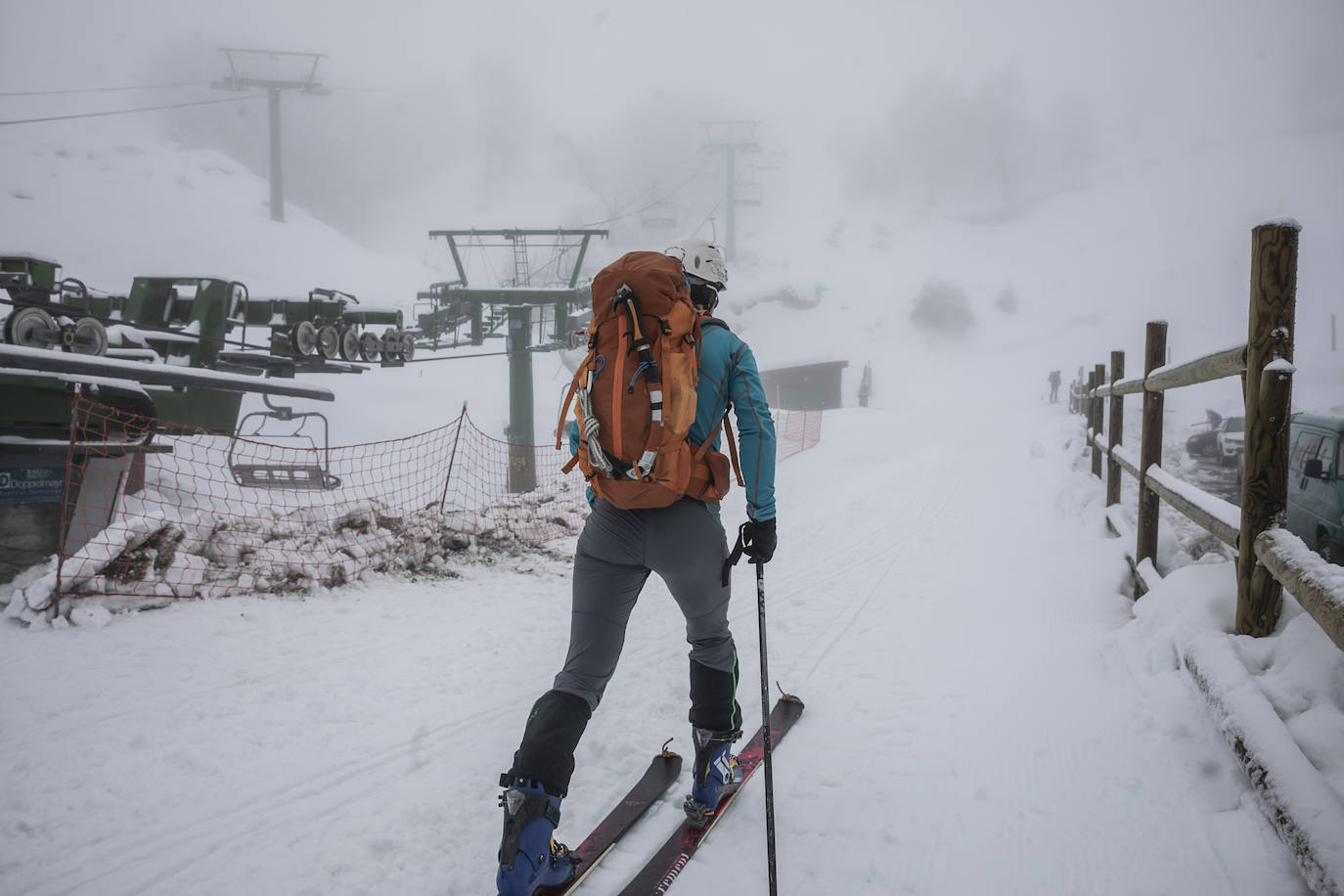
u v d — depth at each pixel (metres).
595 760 2.91
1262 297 2.82
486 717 3.35
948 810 2.41
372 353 11.83
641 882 2.05
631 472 1.94
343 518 6.18
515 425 20.44
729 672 2.38
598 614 2.09
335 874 2.20
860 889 2.05
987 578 5.69
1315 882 1.69
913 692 3.45
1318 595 2.11
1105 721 2.90
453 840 2.37
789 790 2.60
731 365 2.13
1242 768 2.22
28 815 2.48
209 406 10.38
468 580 5.89
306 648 4.21
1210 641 2.86
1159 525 5.06
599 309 2.06
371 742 3.09
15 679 3.64
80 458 5.89
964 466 14.80
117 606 4.66
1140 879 1.98
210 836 2.39
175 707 3.36
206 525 5.53
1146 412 4.69
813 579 5.95
